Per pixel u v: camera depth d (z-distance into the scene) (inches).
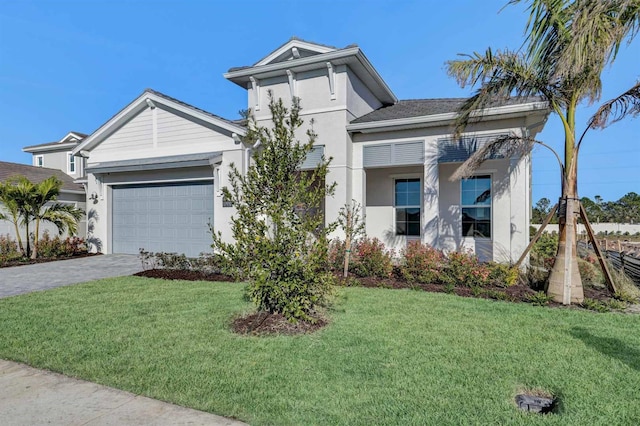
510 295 267.3
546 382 132.2
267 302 207.6
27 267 429.4
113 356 158.1
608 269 282.8
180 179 491.8
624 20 228.5
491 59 274.1
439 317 214.1
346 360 151.1
